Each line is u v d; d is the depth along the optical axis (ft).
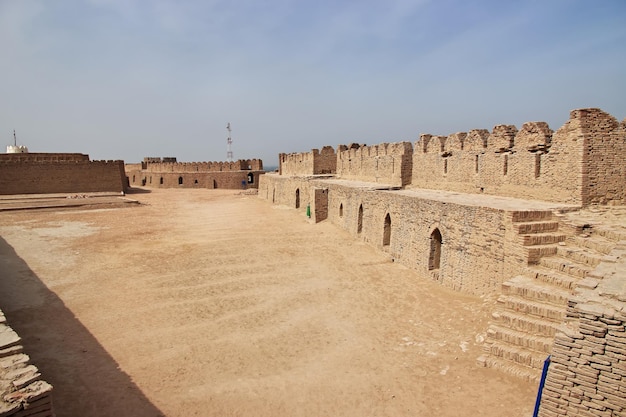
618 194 50.11
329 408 31.27
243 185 244.22
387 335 42.83
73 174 180.34
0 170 166.20
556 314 33.37
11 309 51.13
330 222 107.24
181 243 88.94
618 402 23.26
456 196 65.51
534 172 56.80
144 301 54.60
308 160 153.79
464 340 38.96
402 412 30.27
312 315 49.14
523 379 31.30
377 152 104.88
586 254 38.81
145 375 36.32
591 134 49.19
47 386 22.71
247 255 77.87
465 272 51.85
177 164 259.19
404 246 67.67
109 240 91.81
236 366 37.81
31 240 89.97
